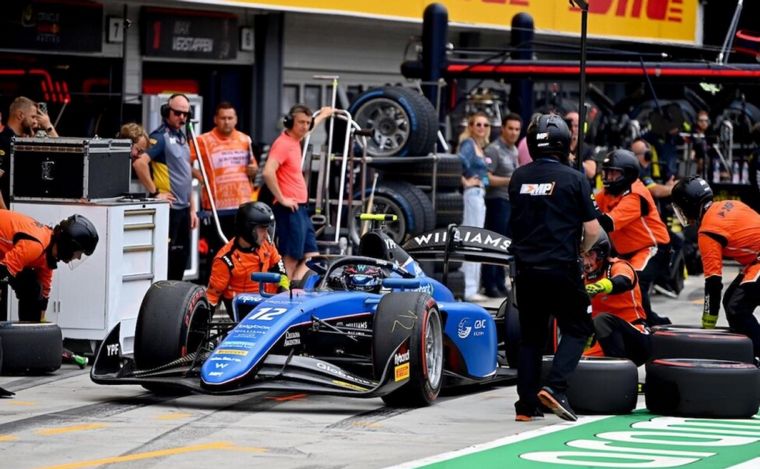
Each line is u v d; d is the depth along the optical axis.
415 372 27.80
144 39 53.56
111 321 34.66
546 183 26.83
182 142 41.00
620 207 35.94
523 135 57.66
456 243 33.50
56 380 31.55
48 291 33.03
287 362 27.09
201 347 28.70
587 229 26.86
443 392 31.34
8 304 34.88
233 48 57.41
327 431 25.48
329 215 47.03
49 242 31.88
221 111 43.94
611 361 28.34
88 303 34.53
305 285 30.53
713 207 33.12
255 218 32.19
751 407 27.81
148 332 28.22
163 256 36.41
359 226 47.88
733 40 58.81
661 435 25.66
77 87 51.34
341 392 26.30
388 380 26.88
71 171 34.69
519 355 27.42
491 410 28.70
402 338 27.53
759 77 54.62
